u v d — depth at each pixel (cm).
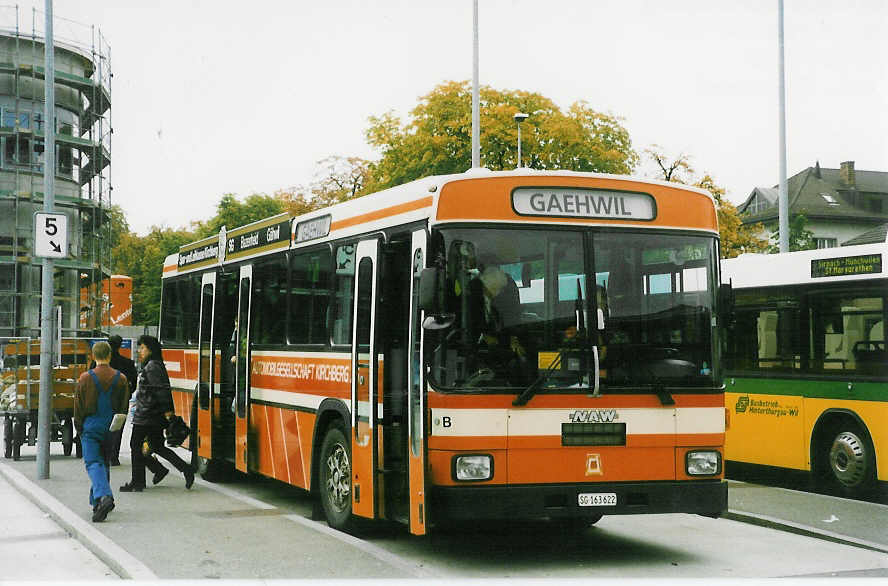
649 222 838
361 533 970
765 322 1409
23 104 4297
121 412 1060
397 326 877
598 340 804
